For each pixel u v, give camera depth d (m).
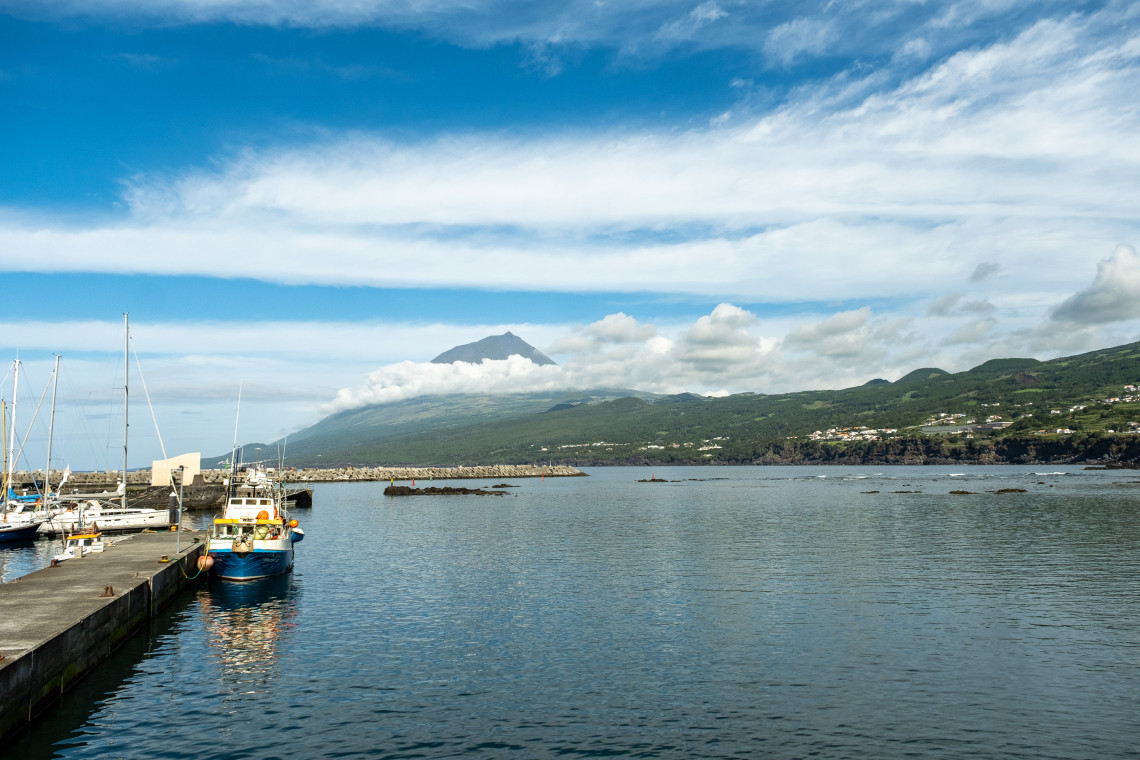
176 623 39.94
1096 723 24.91
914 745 23.25
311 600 45.84
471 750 23.05
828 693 27.92
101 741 23.72
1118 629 36.94
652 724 25.05
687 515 106.50
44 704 26.00
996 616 39.81
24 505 87.56
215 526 61.66
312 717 25.84
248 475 78.69
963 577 51.53
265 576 51.97
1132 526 82.00
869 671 30.44
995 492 142.38
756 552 65.38
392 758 22.50
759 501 133.88
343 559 64.31
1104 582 49.12
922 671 30.36
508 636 36.47
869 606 42.47
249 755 22.75
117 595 35.25
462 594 47.31
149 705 27.03
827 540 73.56
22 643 25.80
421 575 55.12
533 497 163.50
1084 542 69.12
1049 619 39.06
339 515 115.88
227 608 43.72
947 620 38.97
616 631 37.25
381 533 87.19
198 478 131.50
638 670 30.83
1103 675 29.72
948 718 25.41
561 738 23.94
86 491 135.12
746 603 43.53
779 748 23.06
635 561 60.97
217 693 28.36
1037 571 53.69
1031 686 28.52
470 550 69.75
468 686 29.00
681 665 31.42
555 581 51.81
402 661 32.41
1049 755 22.55
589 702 27.16
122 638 35.25
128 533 82.31
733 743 23.45
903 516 98.69
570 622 39.25
